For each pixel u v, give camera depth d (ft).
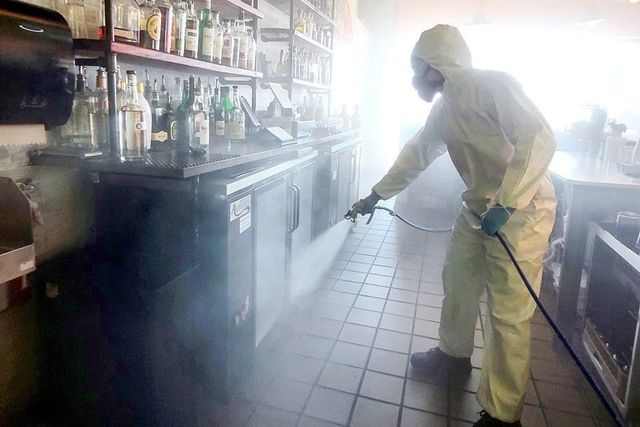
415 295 9.00
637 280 6.12
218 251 5.21
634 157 8.62
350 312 8.20
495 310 5.16
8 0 4.00
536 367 6.73
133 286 4.56
